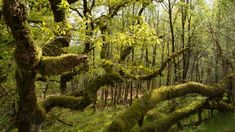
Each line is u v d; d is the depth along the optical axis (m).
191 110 17.98
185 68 29.55
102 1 16.70
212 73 43.25
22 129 9.98
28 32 7.99
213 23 31.03
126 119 13.92
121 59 16.66
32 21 12.94
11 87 12.97
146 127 15.85
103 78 14.09
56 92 19.72
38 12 13.73
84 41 11.98
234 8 24.78
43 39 10.93
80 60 8.31
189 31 32.12
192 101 21.77
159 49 45.69
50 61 8.24
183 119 18.64
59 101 13.32
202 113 20.98
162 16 41.16
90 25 16.41
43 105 13.09
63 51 12.35
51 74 8.36
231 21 24.73
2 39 12.21
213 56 41.19
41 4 14.59
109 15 16.34
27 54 8.12
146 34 11.72
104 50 16.02
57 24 10.94
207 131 17.53
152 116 21.08
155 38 11.92
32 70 8.41
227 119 18.78
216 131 17.36
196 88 17.61
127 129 13.76
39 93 16.42
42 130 19.69
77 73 15.80
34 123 9.93
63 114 24.16
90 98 13.60
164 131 16.45
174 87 16.73
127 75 16.38
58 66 8.26
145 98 15.12
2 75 12.47
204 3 31.14
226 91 20.72
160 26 41.62
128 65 14.95
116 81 14.34
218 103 19.31
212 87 18.73
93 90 13.85
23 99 9.33
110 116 25.09
